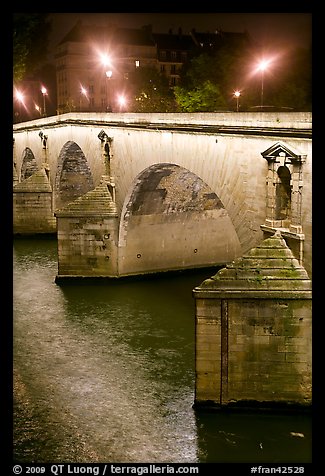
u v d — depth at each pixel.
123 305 40.25
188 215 46.50
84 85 129.38
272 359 23.97
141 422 24.52
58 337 34.41
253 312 23.77
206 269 48.31
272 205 26.77
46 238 65.75
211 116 31.47
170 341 33.34
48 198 65.50
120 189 44.19
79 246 45.44
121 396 26.84
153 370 29.50
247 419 24.12
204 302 23.86
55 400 26.62
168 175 41.16
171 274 47.19
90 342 33.50
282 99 58.53
